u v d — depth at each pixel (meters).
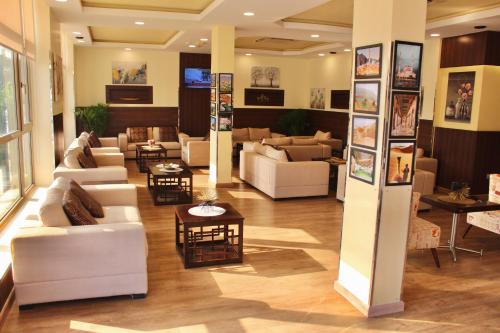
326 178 7.44
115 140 10.25
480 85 7.43
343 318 3.44
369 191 3.43
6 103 4.50
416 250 5.09
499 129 7.69
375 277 3.43
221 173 8.04
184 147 10.59
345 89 11.19
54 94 6.05
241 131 12.27
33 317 3.30
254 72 12.67
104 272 3.50
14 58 4.82
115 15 6.55
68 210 3.56
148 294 3.72
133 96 11.72
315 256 4.71
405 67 3.22
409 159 3.37
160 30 9.12
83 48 11.09
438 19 6.86
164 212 6.28
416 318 3.48
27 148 5.60
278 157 7.42
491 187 5.29
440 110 8.36
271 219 6.08
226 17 6.68
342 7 6.55
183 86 12.05
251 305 3.59
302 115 12.86
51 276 3.38
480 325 3.41
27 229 3.39
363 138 3.49
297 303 3.65
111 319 3.31
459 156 7.94
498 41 7.34
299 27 7.56
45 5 5.71
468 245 5.31
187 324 3.27
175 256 4.59
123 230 3.50
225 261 4.42
